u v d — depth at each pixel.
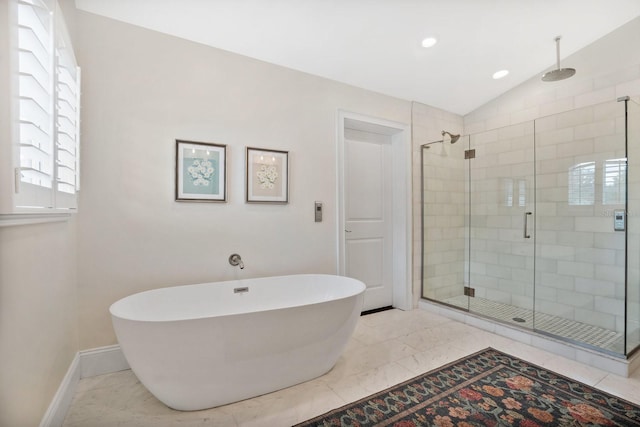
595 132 2.62
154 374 1.50
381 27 2.24
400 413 1.58
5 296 0.99
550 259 2.93
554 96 2.95
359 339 2.51
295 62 2.55
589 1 2.21
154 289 2.07
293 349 1.76
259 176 2.47
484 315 2.84
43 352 1.29
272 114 2.53
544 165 2.98
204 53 2.26
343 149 2.89
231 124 2.36
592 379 1.89
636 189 2.41
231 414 1.57
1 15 0.92
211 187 2.27
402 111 3.27
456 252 3.60
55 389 1.45
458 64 2.79
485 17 2.24
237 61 2.39
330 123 2.83
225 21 2.06
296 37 2.26
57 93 1.26
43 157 1.18
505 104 3.34
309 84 2.72
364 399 1.70
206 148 2.25
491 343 2.45
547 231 2.96
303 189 2.68
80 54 1.87
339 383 1.86
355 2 1.99
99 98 1.92
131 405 1.63
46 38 1.19
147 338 1.45
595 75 2.68
